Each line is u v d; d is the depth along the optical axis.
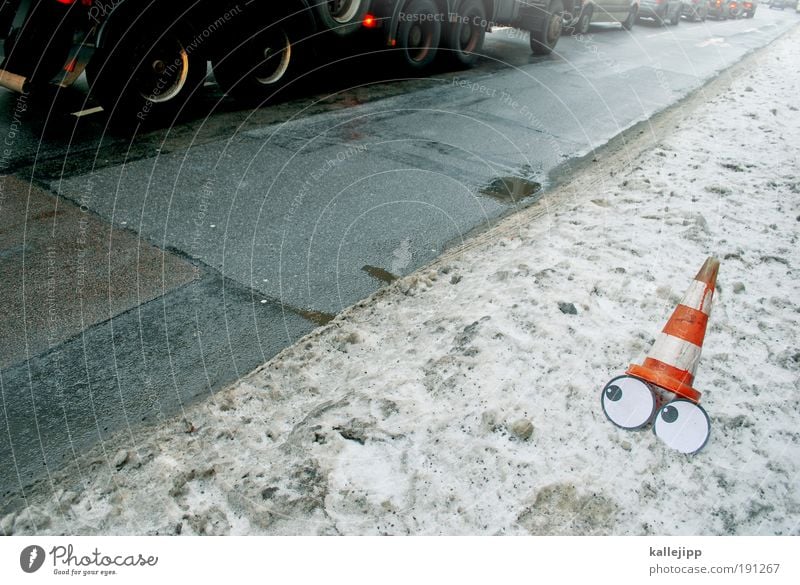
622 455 2.37
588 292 3.38
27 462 2.38
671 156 6.11
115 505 2.19
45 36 5.68
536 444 2.40
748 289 3.56
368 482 2.24
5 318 3.20
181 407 2.71
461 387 2.67
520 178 5.62
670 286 3.50
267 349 3.13
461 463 2.31
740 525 2.14
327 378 2.91
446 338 3.05
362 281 3.81
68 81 5.60
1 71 5.96
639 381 2.45
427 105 7.73
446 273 3.87
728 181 5.34
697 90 10.10
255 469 2.32
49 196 4.55
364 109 7.30
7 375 2.82
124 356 3.01
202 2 6.04
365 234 4.39
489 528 2.09
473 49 9.98
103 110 6.42
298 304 3.53
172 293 3.53
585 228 4.31
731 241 4.14
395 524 2.10
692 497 2.22
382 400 2.61
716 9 26.30
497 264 3.88
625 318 3.20
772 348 3.03
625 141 6.93
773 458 2.39
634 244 4.00
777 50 16.97
